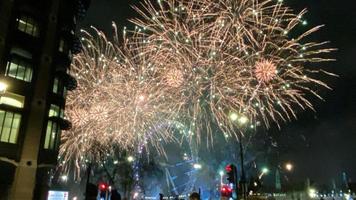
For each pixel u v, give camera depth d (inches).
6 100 1304.1
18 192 1256.8
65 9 1579.7
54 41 1489.9
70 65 1603.1
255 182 1081.4
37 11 1449.3
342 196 2763.3
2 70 1299.2
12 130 1294.3
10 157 1266.0
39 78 1400.1
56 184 2016.5
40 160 1347.2
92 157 1899.6
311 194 2423.7
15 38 1358.3
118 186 2103.8
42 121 1375.5
